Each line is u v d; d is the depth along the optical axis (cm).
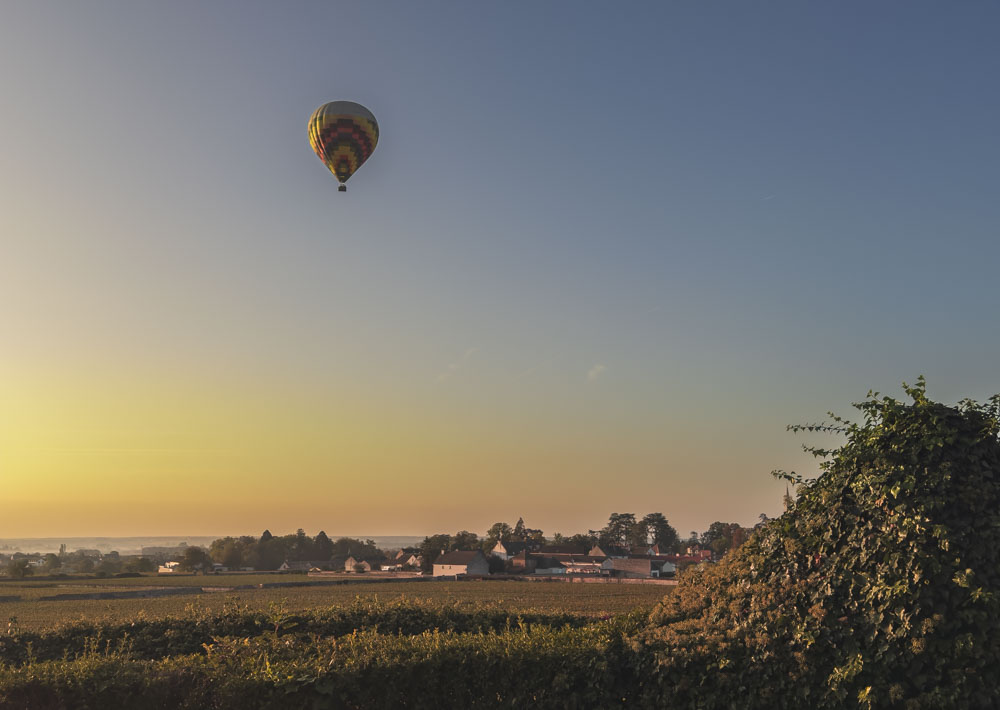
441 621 2198
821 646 831
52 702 938
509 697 926
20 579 10275
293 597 6209
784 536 971
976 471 870
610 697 896
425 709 938
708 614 945
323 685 912
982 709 736
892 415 934
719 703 845
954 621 778
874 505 895
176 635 2125
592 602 5353
